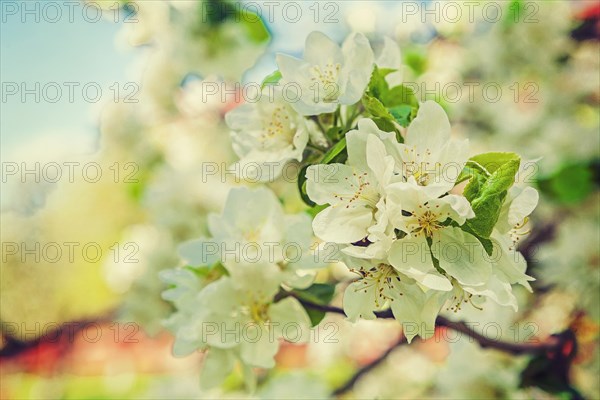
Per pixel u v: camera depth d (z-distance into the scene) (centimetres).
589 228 71
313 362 110
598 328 70
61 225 105
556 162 71
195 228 82
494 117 87
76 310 109
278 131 43
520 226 39
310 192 37
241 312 42
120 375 133
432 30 91
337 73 41
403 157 37
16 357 115
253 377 44
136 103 93
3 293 106
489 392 72
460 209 35
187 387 100
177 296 44
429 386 97
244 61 74
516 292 71
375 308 38
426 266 36
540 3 84
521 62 85
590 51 84
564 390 55
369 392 97
